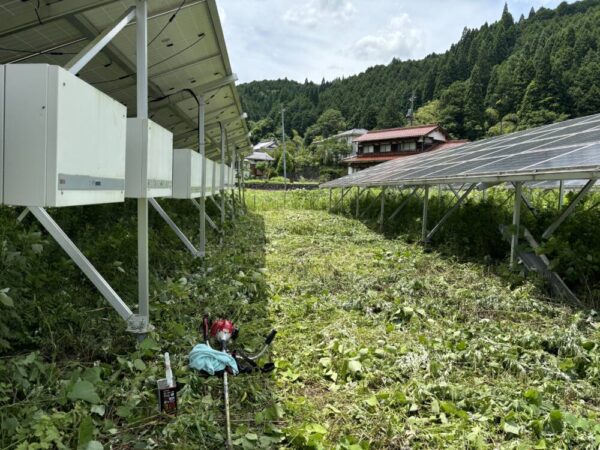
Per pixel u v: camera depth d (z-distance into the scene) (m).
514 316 3.90
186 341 3.09
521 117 53.59
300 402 2.42
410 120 61.53
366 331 3.61
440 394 2.53
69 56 4.26
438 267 5.94
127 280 4.19
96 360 2.84
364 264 6.30
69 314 3.15
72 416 2.04
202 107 6.57
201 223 6.48
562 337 3.16
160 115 7.77
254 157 67.00
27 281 2.97
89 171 2.58
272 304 4.30
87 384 2.19
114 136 2.94
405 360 2.95
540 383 2.67
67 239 2.94
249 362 2.78
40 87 2.19
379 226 10.60
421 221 9.00
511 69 60.59
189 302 3.99
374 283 5.12
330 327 3.65
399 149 49.09
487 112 57.94
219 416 2.29
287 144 68.06
